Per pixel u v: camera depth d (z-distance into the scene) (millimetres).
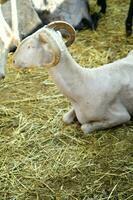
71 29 2121
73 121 2418
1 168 2160
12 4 2775
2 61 2682
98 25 3457
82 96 2213
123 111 2305
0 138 2344
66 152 2234
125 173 2094
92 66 2953
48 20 3371
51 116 2480
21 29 3188
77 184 2055
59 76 2139
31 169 2145
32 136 2346
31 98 2645
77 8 3369
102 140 2291
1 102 2625
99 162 2166
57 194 2010
